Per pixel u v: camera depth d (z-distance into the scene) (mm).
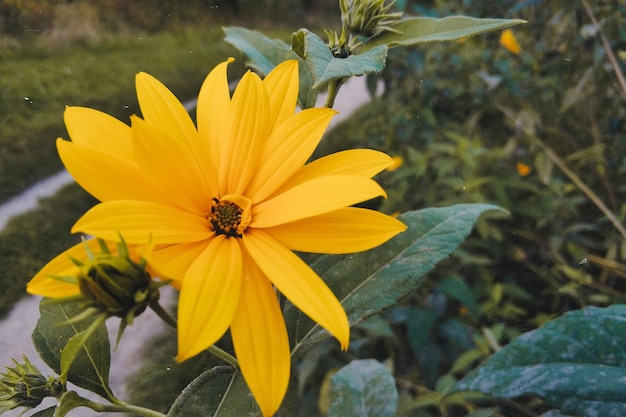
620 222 451
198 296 117
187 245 134
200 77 765
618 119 468
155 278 136
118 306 117
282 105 156
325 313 120
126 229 123
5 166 581
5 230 487
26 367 174
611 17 421
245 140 147
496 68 554
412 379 422
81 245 124
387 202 542
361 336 438
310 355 385
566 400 151
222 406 154
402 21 165
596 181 510
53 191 560
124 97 722
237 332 124
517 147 556
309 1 1005
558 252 502
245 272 134
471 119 555
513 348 162
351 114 780
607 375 152
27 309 413
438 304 435
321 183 131
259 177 146
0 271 430
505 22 157
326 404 372
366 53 149
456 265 495
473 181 509
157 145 135
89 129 139
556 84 499
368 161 143
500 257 523
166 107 147
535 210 498
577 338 159
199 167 145
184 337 112
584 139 517
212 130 154
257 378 120
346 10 168
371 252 168
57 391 169
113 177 131
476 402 329
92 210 121
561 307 472
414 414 341
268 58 197
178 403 153
